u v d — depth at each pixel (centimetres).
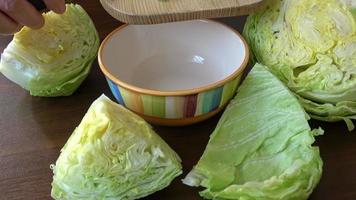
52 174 34
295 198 30
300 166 31
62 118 39
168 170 32
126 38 41
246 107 36
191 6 40
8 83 43
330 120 37
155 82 41
